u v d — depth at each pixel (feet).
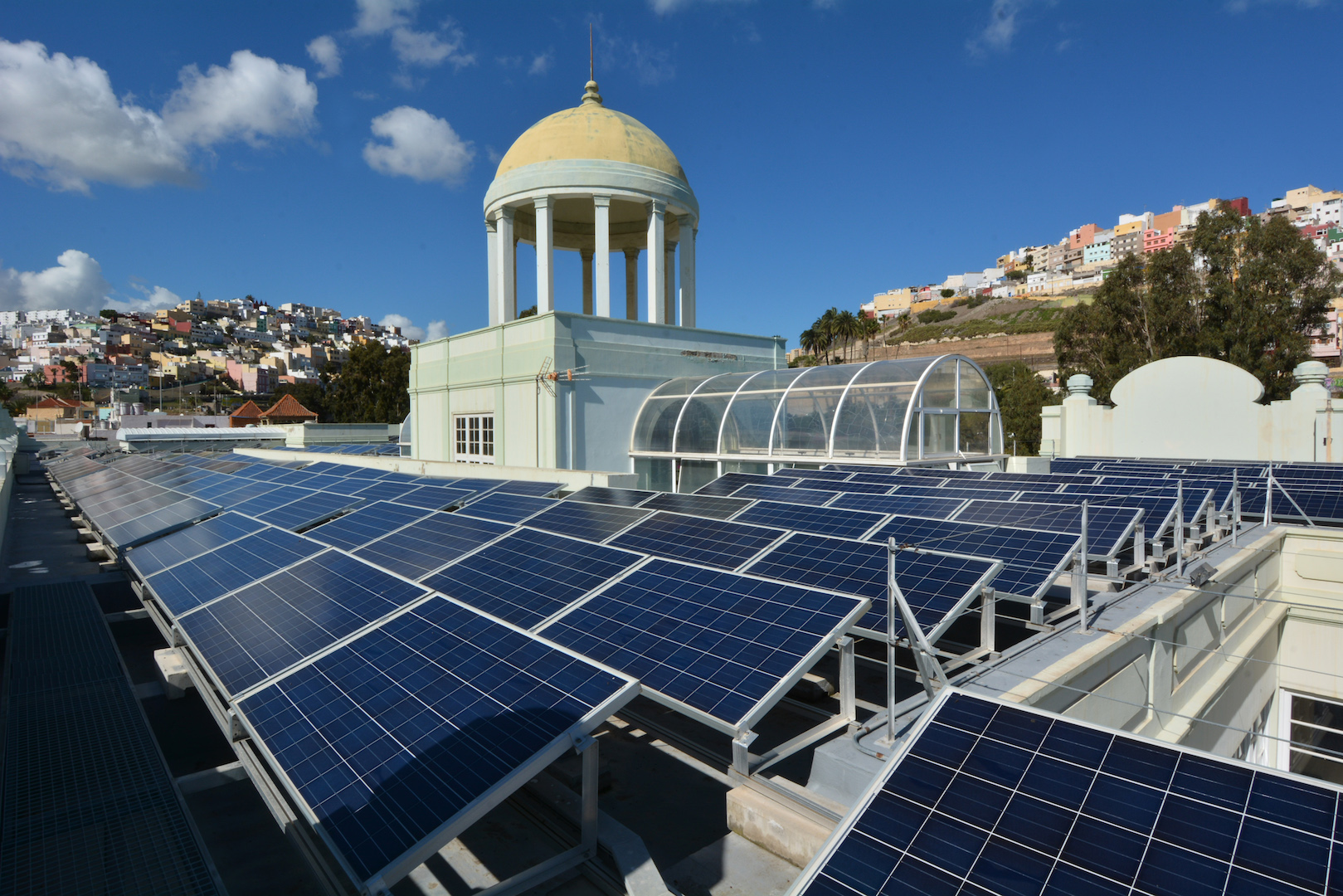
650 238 107.34
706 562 37.45
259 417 318.04
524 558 37.81
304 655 26.48
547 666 21.91
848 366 82.89
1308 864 12.07
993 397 83.97
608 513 51.21
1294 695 52.19
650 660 24.41
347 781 18.47
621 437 93.50
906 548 23.03
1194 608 37.35
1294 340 158.51
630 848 20.47
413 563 41.57
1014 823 14.19
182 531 57.62
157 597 39.42
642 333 96.37
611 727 33.27
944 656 27.86
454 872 22.50
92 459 164.76
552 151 104.06
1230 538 47.52
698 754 28.04
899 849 14.21
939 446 76.07
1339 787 13.07
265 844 26.17
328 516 62.08
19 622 41.60
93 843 19.60
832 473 64.85
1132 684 30.71
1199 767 14.37
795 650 22.76
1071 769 15.11
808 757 28.86
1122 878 12.73
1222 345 167.73
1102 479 60.90
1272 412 93.76
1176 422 101.35
